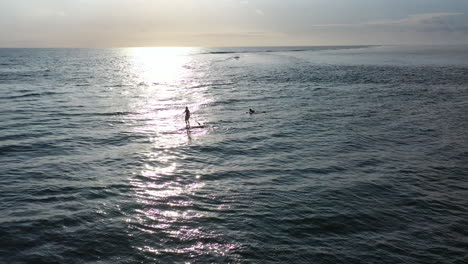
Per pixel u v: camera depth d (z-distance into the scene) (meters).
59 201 14.03
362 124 29.00
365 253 10.40
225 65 118.19
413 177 16.88
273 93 49.00
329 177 16.92
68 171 17.69
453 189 15.44
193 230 11.69
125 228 11.82
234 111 35.50
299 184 16.02
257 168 18.38
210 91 52.00
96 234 11.40
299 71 86.12
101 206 13.58
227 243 10.85
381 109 35.84
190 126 28.73
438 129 26.88
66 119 30.88
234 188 15.54
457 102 39.59
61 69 100.75
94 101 41.69
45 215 12.73
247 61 137.62
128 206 13.60
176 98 44.84
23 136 24.50
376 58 136.88
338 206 13.60
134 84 62.34
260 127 28.30
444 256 10.32
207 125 29.11
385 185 15.84
